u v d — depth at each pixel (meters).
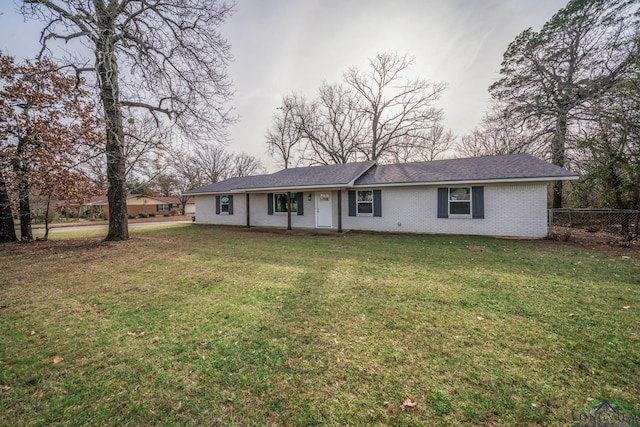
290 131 26.69
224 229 14.48
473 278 5.04
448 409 1.98
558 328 3.12
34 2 7.64
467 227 10.48
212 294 4.45
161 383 2.32
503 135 18.28
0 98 8.80
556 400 2.04
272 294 4.39
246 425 1.89
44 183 9.70
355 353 2.70
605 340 2.85
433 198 11.06
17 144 9.42
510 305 3.79
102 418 1.96
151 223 21.64
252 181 16.33
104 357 2.72
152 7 9.28
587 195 11.93
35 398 2.16
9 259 7.21
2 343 3.01
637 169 8.27
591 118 11.97
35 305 4.08
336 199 13.21
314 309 3.77
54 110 9.70
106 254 7.77
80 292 4.62
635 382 2.22
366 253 7.45
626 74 11.74
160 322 3.47
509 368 2.42
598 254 6.82
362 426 1.86
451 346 2.79
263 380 2.33
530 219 9.50
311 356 2.67
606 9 12.65
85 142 9.97
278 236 11.33
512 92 15.50
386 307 3.79
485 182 9.91
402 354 2.67
